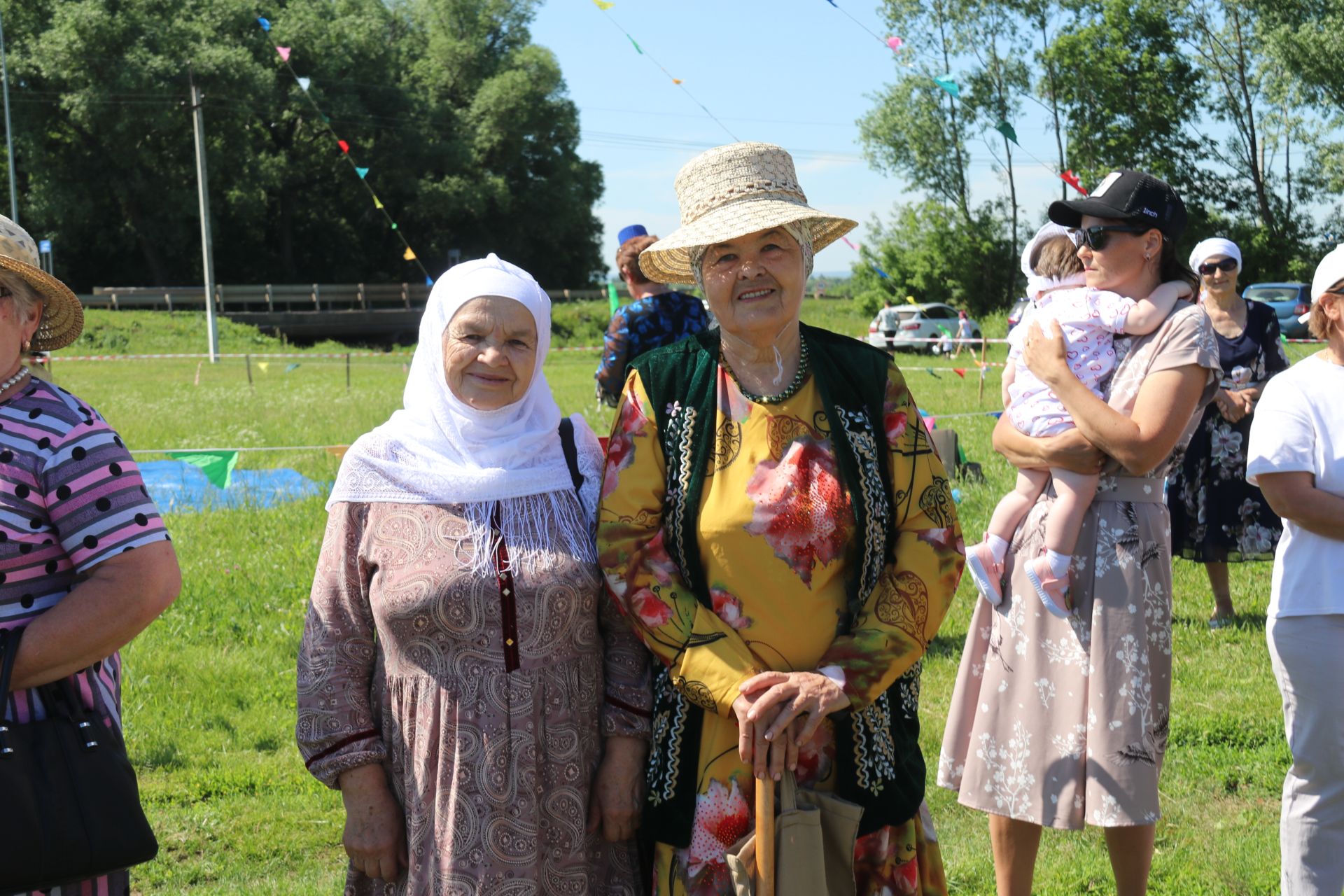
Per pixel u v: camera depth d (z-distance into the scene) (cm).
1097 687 313
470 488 263
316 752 258
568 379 2192
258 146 5081
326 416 1500
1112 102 3591
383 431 274
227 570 694
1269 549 596
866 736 258
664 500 266
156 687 533
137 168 4741
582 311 4472
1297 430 308
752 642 255
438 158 5406
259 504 891
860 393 270
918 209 4222
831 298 4541
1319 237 3834
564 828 256
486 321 265
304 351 3634
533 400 279
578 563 265
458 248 5762
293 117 5106
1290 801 320
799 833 243
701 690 249
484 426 270
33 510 231
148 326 3703
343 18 5291
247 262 5475
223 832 413
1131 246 321
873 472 264
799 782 258
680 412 266
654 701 269
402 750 257
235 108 4641
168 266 5284
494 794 249
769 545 255
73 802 224
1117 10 3509
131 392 1942
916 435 273
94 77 4516
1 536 228
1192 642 588
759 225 248
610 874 269
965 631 607
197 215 4938
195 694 529
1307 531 313
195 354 3206
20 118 4572
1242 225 3778
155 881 382
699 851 255
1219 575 611
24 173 5006
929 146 4062
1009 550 332
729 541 256
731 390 266
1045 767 321
